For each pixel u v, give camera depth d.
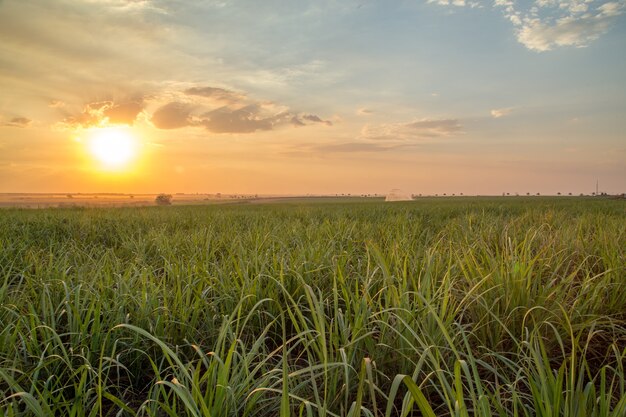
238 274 4.47
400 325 2.95
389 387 2.91
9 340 3.12
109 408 2.87
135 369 3.26
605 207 22.98
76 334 3.21
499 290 3.61
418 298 3.24
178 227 11.96
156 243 7.73
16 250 7.16
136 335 3.29
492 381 2.99
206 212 20.03
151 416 2.21
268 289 4.16
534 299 3.60
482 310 3.45
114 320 3.50
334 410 2.55
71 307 3.76
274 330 3.93
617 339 3.56
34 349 3.18
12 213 20.11
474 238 6.64
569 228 7.41
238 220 14.32
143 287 3.90
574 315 3.42
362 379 1.82
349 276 4.68
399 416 2.66
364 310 3.11
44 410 2.25
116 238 9.48
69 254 6.79
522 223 9.98
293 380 2.83
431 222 13.02
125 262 6.41
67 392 2.97
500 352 3.18
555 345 3.45
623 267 4.20
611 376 3.05
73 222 13.02
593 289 3.85
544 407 2.17
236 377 2.46
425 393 2.85
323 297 4.36
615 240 5.54
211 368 2.44
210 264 5.43
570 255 5.14
